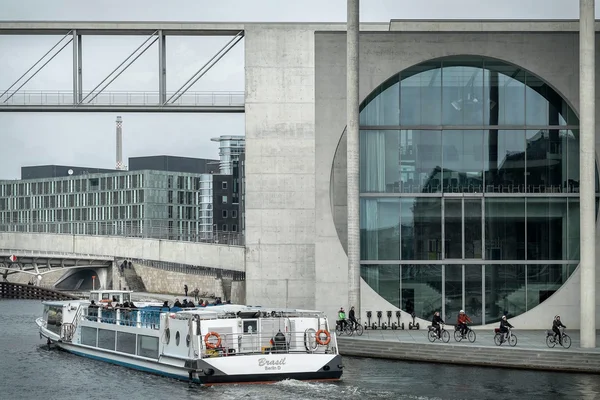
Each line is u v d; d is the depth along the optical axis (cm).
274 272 7275
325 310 5712
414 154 5728
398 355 4881
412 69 5741
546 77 5641
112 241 11138
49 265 13412
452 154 5716
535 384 4100
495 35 5659
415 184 5716
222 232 11006
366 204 5731
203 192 17762
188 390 4066
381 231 5716
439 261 5672
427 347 4803
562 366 4453
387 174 5728
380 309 5669
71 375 4681
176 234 11069
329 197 5744
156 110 7744
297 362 4138
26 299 13100
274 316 4319
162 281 13188
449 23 6781
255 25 7338
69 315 5788
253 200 7294
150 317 4728
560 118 5694
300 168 7306
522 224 5666
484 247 5666
